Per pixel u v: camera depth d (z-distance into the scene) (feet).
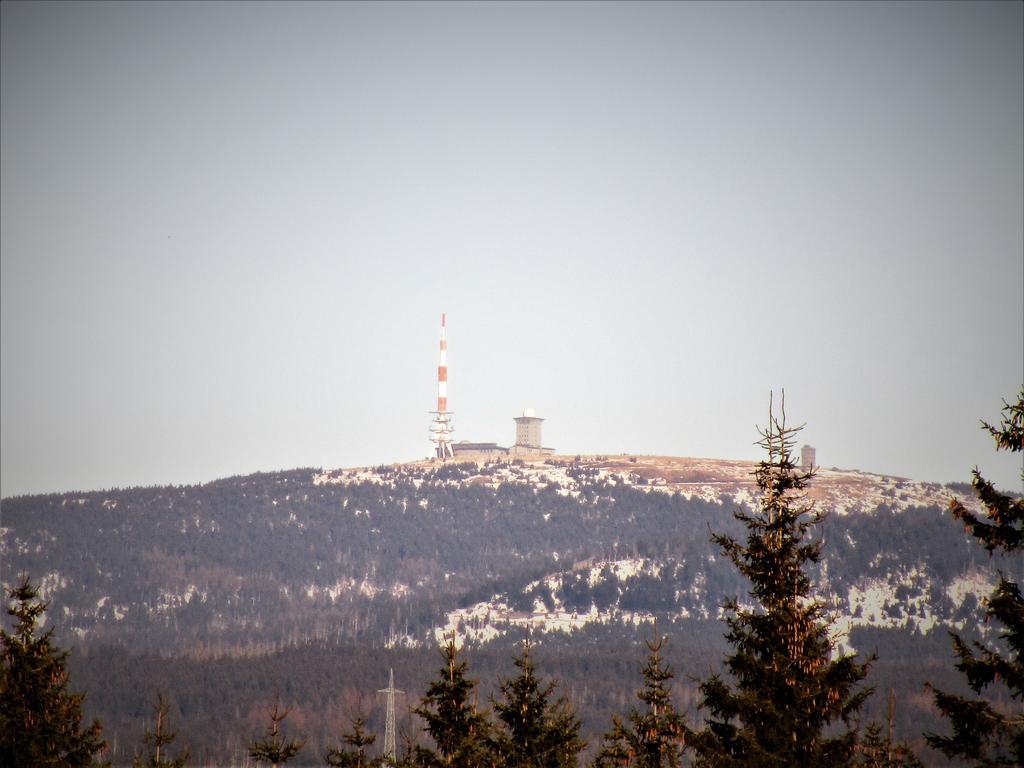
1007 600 593.42
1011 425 606.96
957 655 597.93
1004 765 569.64
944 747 587.27
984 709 579.07
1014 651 597.93
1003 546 599.98
